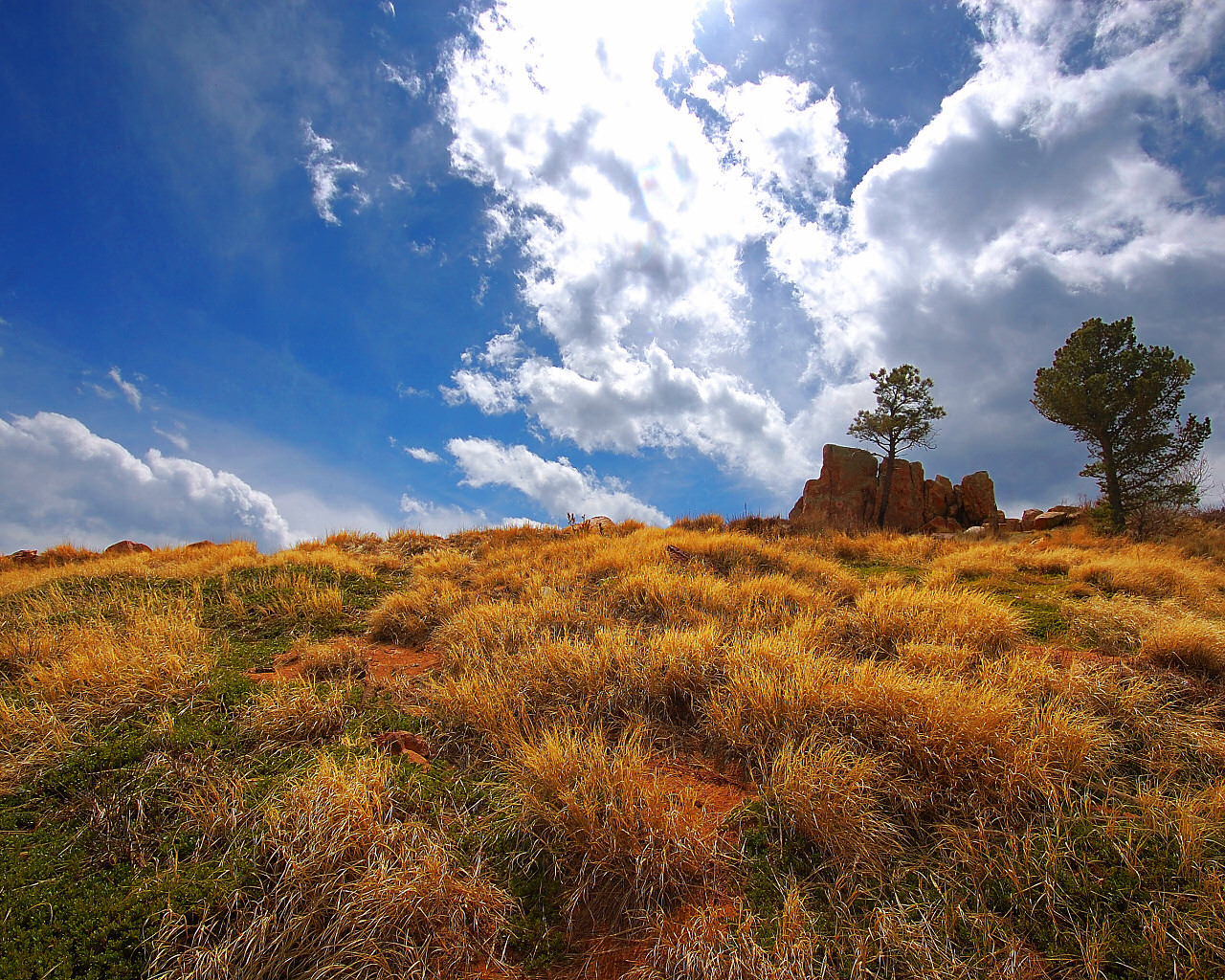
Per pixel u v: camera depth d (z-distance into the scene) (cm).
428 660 657
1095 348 2339
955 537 2141
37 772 401
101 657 527
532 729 463
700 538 1148
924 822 364
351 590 949
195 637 634
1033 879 320
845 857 337
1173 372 2216
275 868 321
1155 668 519
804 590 771
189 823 360
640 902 318
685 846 335
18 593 884
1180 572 936
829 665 504
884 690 437
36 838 354
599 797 361
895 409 2914
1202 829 335
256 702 500
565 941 305
